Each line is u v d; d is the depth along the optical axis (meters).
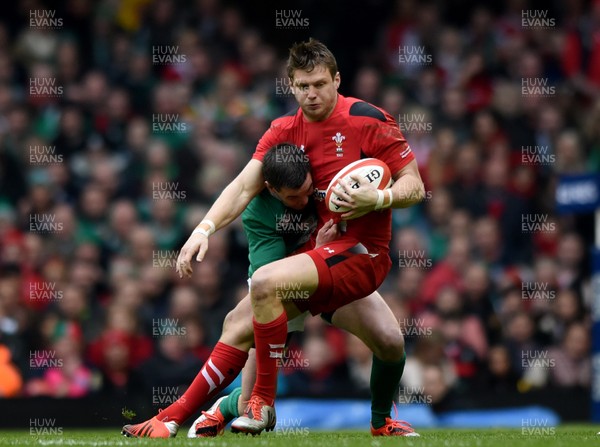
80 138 39.94
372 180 17.12
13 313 32.38
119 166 39.16
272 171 17.39
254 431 17.20
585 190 27.48
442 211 39.16
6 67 42.03
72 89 41.19
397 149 17.67
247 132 40.47
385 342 18.17
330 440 16.56
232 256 35.47
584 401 31.66
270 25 45.81
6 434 23.09
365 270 17.58
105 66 42.47
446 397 31.55
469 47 44.94
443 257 38.19
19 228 36.50
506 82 44.00
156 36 42.75
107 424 28.66
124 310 31.98
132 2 43.59
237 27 44.38
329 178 17.77
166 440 16.36
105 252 36.66
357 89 43.03
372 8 45.91
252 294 16.95
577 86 44.09
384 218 17.94
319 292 17.25
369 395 30.92
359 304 18.20
